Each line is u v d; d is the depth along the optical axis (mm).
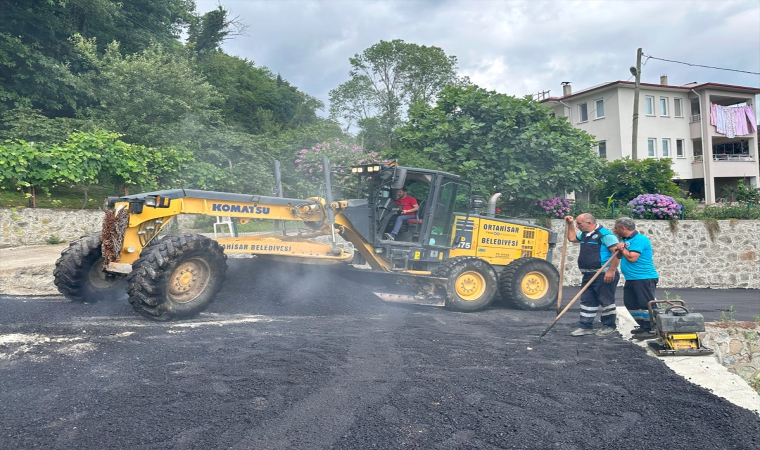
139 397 4113
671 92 34781
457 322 7688
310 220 8156
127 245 6676
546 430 3955
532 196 13898
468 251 9586
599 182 17656
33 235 11953
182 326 6121
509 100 14430
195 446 3457
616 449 3734
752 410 4484
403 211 8945
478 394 4555
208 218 13883
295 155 16234
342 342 5840
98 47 25250
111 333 5582
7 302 6867
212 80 38688
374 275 8648
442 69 37719
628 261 6508
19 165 11750
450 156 13945
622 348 6191
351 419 3959
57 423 3676
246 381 4516
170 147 15023
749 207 17312
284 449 3490
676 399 4629
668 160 18938
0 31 21250
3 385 4184
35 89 21438
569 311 9422
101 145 12719
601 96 33750
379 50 37094
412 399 4367
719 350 7660
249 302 7492
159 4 30703
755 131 36812
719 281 15969
